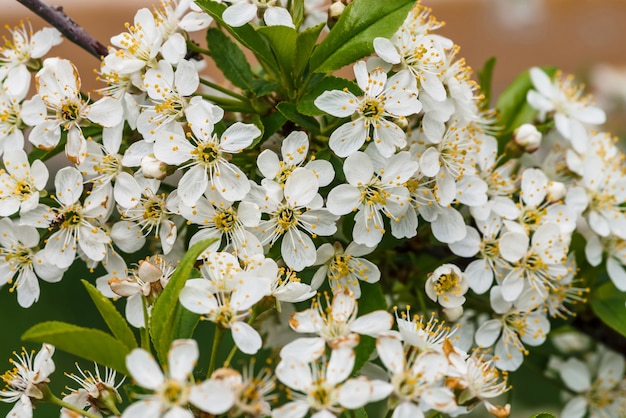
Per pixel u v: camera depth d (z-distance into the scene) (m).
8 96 0.42
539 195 0.43
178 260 0.41
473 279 0.42
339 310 0.37
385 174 0.40
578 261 0.45
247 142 0.40
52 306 0.62
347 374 0.36
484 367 0.38
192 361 0.35
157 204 0.41
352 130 0.40
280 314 0.43
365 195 0.40
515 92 0.48
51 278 0.41
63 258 0.41
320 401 0.36
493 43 0.91
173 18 0.42
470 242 0.42
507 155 0.44
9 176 0.41
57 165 0.69
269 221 0.40
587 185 0.45
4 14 0.72
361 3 0.41
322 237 0.41
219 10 0.41
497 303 0.42
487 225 0.42
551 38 0.91
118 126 0.41
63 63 0.41
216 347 0.37
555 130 0.49
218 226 0.40
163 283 0.39
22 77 0.43
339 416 0.37
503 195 0.43
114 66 0.41
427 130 0.41
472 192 0.42
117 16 0.76
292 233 0.40
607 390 0.47
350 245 0.40
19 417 0.38
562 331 0.46
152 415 0.34
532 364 0.47
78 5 0.76
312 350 0.37
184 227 0.42
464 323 0.43
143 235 0.41
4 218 0.41
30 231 0.41
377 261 0.43
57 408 0.55
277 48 0.41
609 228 0.44
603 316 0.44
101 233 0.41
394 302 0.44
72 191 0.41
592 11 0.91
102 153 0.41
